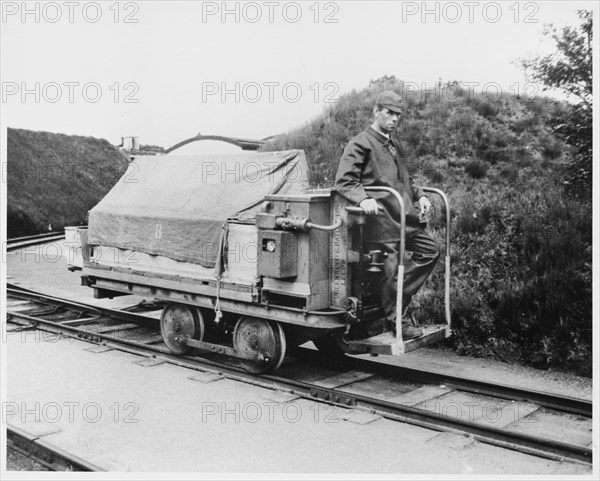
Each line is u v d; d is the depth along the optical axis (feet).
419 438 17.12
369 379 22.34
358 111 44.78
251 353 22.16
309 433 17.51
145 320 30.66
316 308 20.44
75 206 87.10
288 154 23.03
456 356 25.88
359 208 19.31
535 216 27.25
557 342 24.04
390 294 20.02
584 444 16.63
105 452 16.30
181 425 18.06
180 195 24.94
